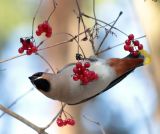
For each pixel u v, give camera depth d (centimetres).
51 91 826
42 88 828
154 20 1292
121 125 1540
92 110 1538
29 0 1595
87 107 1530
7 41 1591
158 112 1399
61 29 1502
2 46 1578
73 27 1498
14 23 1603
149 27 1300
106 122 1542
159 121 1391
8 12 1606
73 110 1512
